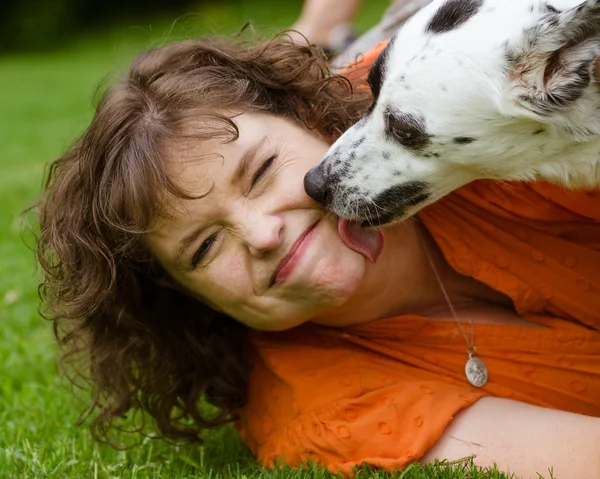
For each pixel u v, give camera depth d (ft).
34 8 87.20
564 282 11.41
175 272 11.20
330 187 10.87
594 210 11.26
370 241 11.19
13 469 11.85
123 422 13.88
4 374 15.31
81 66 72.33
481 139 10.87
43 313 14.28
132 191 10.62
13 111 50.72
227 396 12.39
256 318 10.87
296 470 10.57
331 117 12.27
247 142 10.60
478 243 11.59
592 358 11.14
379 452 10.29
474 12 10.71
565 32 10.07
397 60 11.11
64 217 11.69
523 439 9.86
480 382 11.09
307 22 19.60
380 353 11.50
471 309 11.88
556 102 10.32
